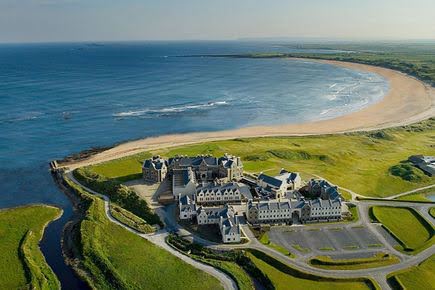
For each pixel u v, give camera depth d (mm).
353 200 164125
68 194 171875
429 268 119250
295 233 137875
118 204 158875
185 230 140125
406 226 144500
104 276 116438
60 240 137000
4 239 135750
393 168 199125
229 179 175750
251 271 119562
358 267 119375
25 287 112312
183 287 112312
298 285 112500
